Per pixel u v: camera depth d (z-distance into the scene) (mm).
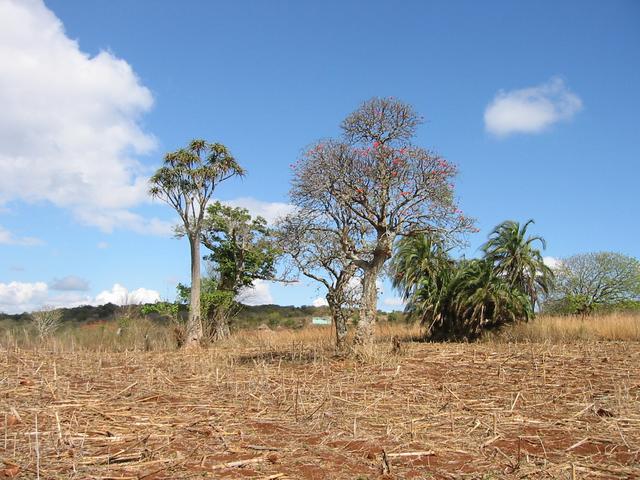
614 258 43125
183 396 9141
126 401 8586
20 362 13719
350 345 14781
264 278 33469
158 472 5039
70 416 7281
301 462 5434
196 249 24734
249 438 6309
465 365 13391
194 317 24109
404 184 14109
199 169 24219
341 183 14328
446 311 24141
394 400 8812
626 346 17969
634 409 7918
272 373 12219
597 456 5719
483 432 6680
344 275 17344
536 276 25500
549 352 15938
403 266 26406
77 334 24891
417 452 5730
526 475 5082
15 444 5754
